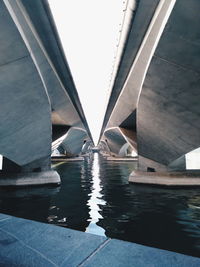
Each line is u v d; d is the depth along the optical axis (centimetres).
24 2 829
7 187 1686
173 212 945
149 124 1551
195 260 232
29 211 978
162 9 846
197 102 1152
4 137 1280
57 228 329
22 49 823
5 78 920
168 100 1242
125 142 4831
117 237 671
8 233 313
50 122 1464
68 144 5209
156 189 1527
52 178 1778
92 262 234
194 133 1371
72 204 1111
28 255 253
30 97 1112
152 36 1023
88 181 1981
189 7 704
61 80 1672
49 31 1058
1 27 707
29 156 1644
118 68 1556
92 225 784
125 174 2492
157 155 1752
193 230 723
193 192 1395
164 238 660
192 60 930
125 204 1100
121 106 2250
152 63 1037
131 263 229
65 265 230
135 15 973
